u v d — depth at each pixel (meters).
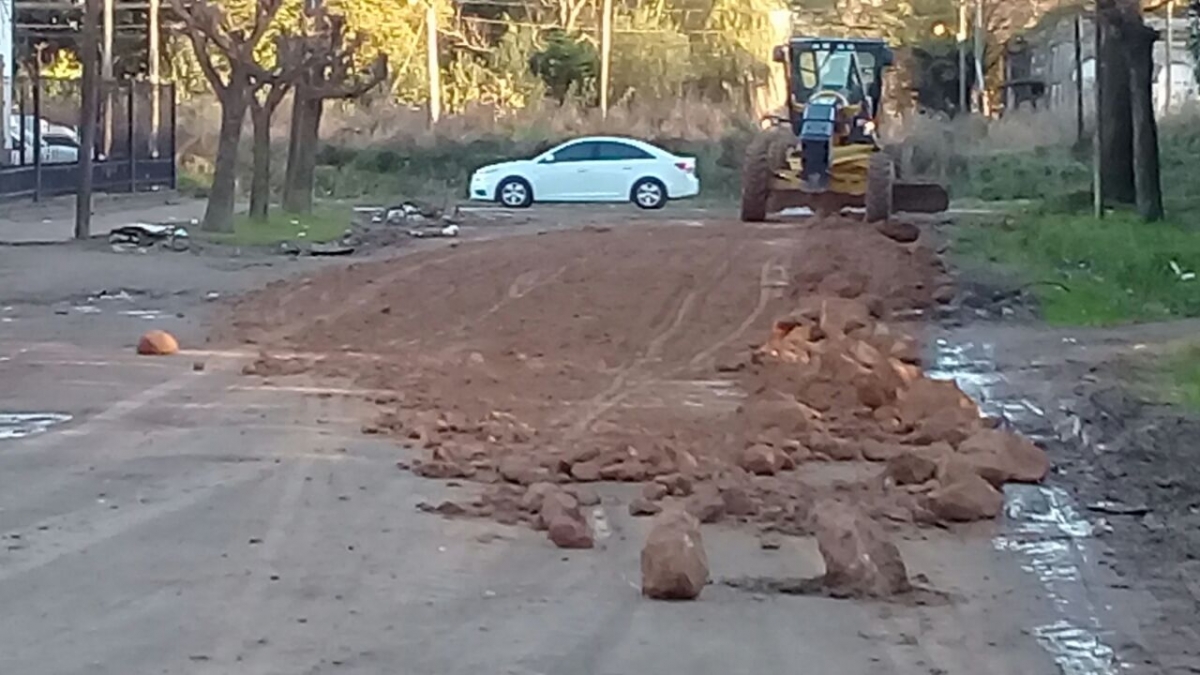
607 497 10.25
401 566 8.55
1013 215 32.75
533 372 14.89
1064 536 9.47
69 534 9.08
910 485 10.62
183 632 7.34
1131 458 11.57
